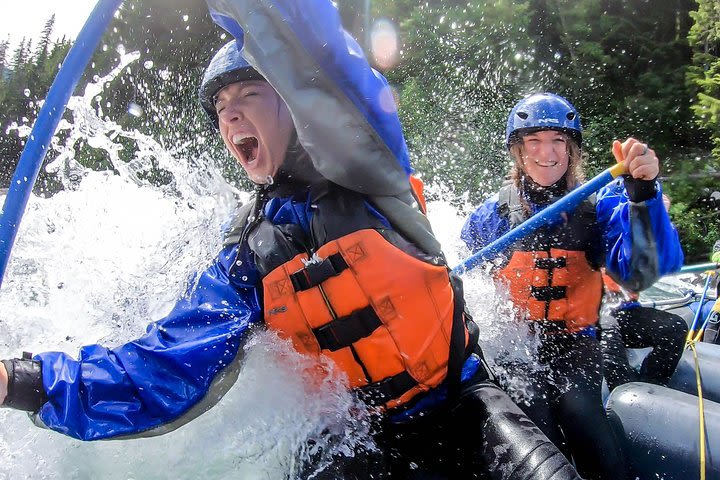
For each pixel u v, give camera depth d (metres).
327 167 1.38
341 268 1.43
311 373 1.53
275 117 1.45
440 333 1.50
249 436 1.55
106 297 1.81
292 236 1.46
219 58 1.46
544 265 2.21
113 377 1.36
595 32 7.73
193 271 1.68
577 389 2.01
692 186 7.05
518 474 1.39
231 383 1.52
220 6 1.31
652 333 2.76
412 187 1.63
